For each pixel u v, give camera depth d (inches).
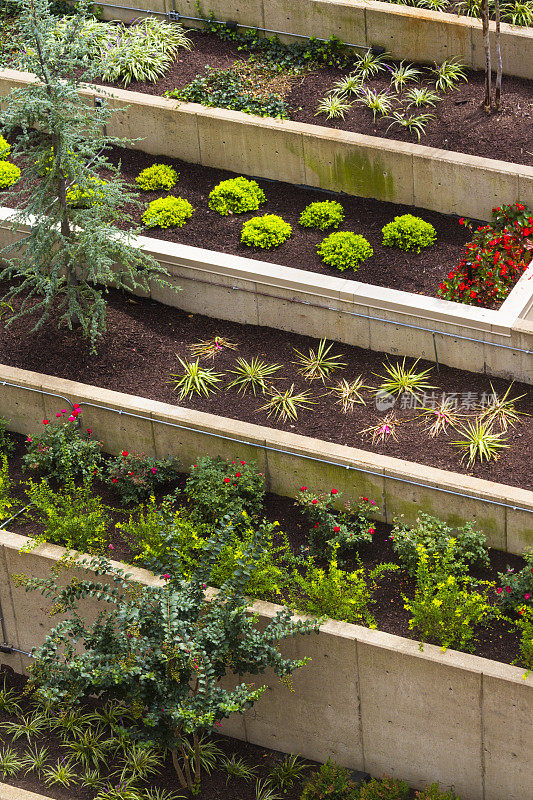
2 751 507.5
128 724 510.6
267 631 452.8
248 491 533.6
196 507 526.6
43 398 583.8
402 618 489.1
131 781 485.4
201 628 444.5
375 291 577.6
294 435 538.9
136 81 732.7
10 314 630.5
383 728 483.2
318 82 719.1
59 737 512.4
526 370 556.7
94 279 580.7
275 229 640.4
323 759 506.3
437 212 657.0
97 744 501.7
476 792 478.0
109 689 445.1
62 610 460.4
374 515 531.8
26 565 528.1
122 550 531.2
